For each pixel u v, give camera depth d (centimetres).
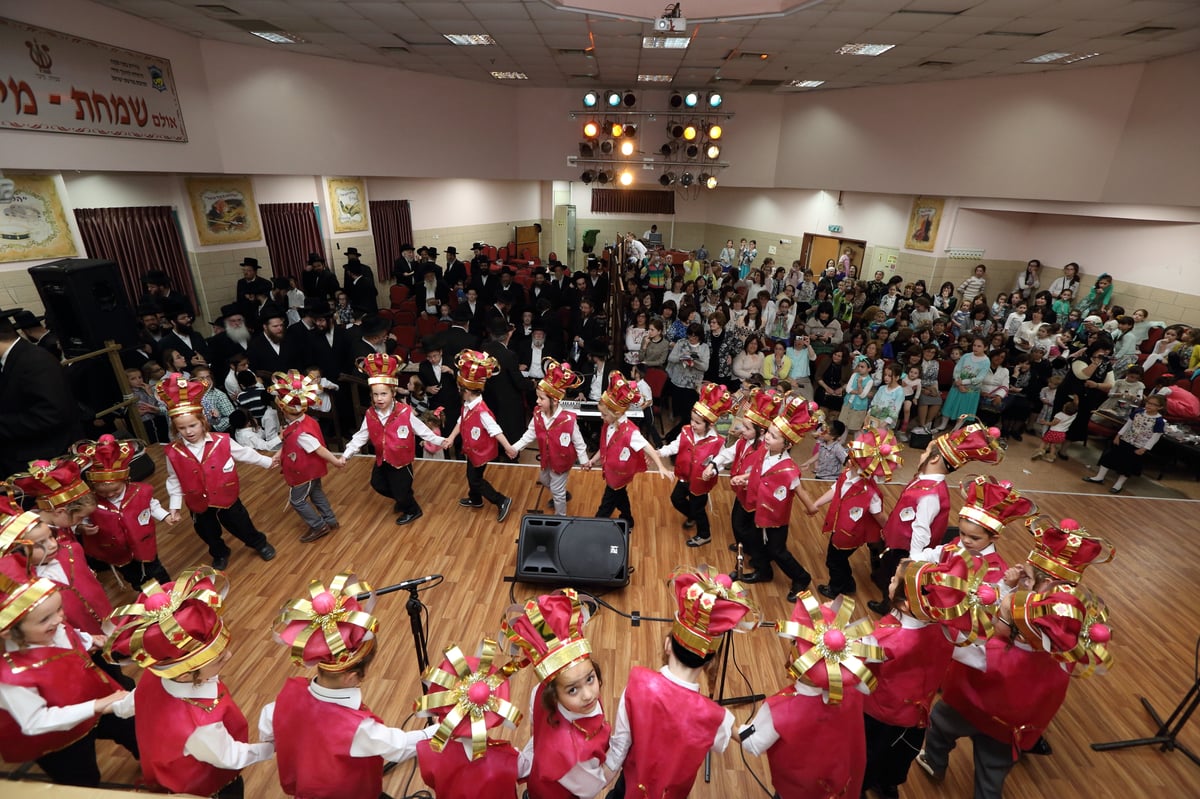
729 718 205
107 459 334
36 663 208
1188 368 736
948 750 283
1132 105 839
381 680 341
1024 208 1004
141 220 846
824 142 1196
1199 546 494
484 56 929
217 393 579
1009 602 246
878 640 245
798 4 644
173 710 192
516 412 604
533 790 210
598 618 394
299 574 426
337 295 923
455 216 1495
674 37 785
